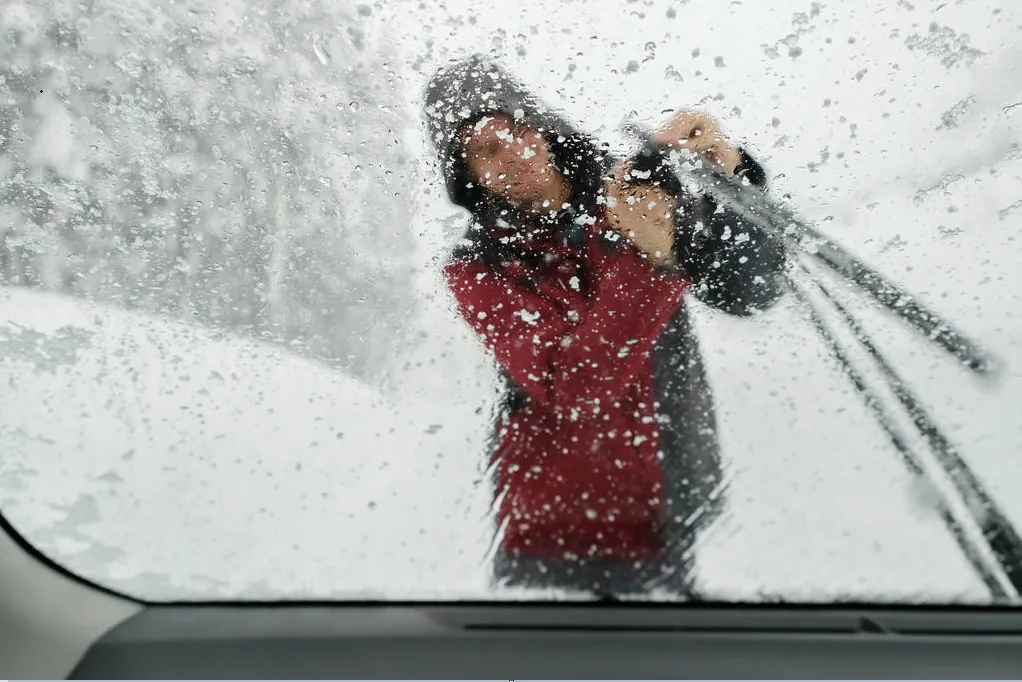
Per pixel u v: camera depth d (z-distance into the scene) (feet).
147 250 3.48
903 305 3.11
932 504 2.52
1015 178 3.36
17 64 3.48
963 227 3.34
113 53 3.59
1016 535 2.42
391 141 3.54
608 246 3.17
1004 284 3.12
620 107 3.44
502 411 2.91
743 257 3.13
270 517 2.63
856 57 3.56
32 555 2.43
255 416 2.99
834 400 2.84
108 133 3.55
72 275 3.38
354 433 2.92
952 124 3.51
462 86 3.48
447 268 3.29
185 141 3.63
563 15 3.55
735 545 2.46
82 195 3.49
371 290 3.28
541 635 2.11
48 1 3.53
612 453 2.72
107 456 2.82
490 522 2.61
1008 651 1.97
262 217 3.57
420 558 2.46
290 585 2.40
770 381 2.89
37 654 2.15
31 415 2.96
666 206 3.20
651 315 3.03
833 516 2.50
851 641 2.01
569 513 2.59
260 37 3.68
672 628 2.12
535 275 3.13
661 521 2.55
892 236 3.31
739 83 3.52
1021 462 2.60
